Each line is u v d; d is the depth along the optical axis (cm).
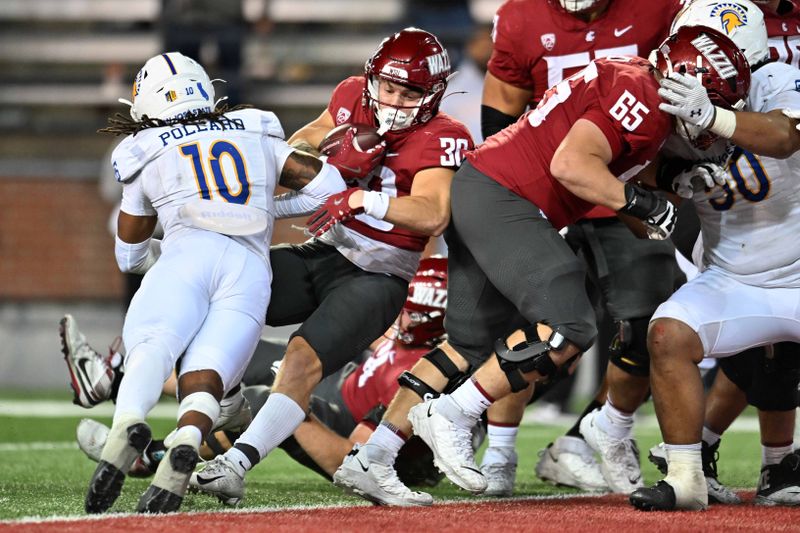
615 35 1464
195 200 1198
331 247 1330
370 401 1458
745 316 1226
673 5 1459
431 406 1220
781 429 1308
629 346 1416
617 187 1139
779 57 1369
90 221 3472
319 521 1045
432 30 3394
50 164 3497
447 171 1273
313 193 1246
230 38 3519
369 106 1303
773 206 1220
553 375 1227
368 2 3938
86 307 3456
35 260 3469
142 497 1073
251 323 1173
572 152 1151
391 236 1297
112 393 1416
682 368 1207
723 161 1226
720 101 1166
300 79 3788
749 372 1300
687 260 1612
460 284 1270
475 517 1102
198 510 1134
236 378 1175
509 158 1227
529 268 1195
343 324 1252
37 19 3978
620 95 1162
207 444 1421
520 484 1593
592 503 1288
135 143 1220
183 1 3488
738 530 1050
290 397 1214
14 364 3369
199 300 1157
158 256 1337
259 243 1222
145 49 3928
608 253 1439
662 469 1427
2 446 1950
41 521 1007
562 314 1189
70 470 1608
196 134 1220
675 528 1052
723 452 1984
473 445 1482
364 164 1268
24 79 3847
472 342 1267
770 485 1298
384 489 1214
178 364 1212
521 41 1495
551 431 2350
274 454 1905
